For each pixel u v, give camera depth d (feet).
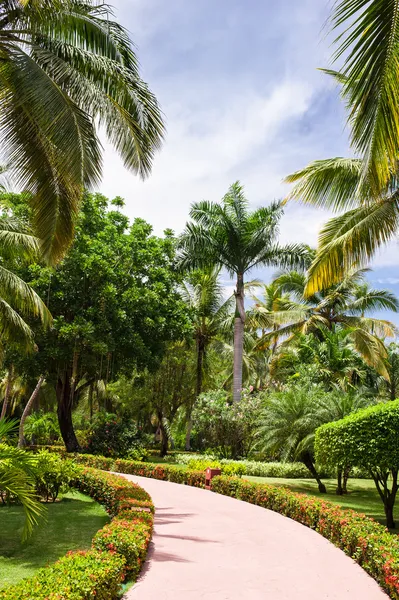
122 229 87.76
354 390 76.69
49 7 29.32
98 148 30.45
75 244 73.72
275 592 19.12
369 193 22.25
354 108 19.01
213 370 112.88
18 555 23.94
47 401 130.82
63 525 31.09
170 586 19.44
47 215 31.94
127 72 32.14
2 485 22.50
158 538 28.14
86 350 74.84
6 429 26.84
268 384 112.98
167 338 82.58
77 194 30.99
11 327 46.52
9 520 31.94
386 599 18.43
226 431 75.92
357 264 39.04
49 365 76.07
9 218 49.24
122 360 81.20
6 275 45.52
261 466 67.92
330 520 28.17
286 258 81.30
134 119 32.45
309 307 96.63
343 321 96.78
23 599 13.41
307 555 24.82
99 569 16.63
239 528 31.40
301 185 41.16
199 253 82.23
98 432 80.79
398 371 111.55
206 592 18.90
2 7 29.40
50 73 30.12
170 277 85.05
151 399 102.78
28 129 29.81
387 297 96.63
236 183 82.89
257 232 80.18
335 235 40.83
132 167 33.04
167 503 41.16
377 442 30.66
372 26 17.15
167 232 90.33
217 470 51.57
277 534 29.68
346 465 33.01
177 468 58.08
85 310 73.46
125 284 78.33
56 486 39.60
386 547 20.52
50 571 16.20
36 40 31.48
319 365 79.41
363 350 86.63
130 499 31.55
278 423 53.06
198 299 100.83
